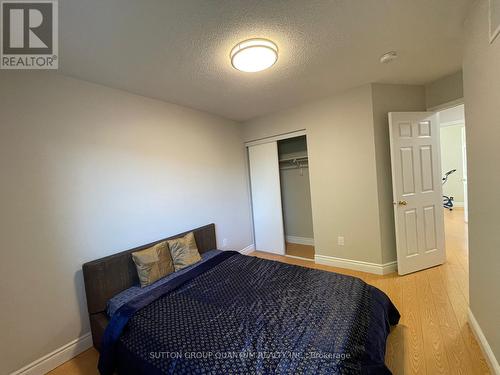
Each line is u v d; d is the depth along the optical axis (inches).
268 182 155.9
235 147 154.5
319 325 53.9
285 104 130.3
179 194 116.0
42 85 72.6
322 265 131.4
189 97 107.5
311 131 129.8
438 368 60.5
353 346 47.8
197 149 127.0
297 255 150.2
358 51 78.2
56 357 72.1
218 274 87.4
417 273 111.2
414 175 111.2
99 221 85.0
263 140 152.6
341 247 125.5
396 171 108.3
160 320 61.9
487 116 54.6
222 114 139.7
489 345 59.7
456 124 210.2
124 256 86.2
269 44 68.2
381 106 110.6
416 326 76.1
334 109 120.5
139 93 98.9
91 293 76.9
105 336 64.8
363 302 63.4
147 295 73.8
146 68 78.7
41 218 70.9
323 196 129.0
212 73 85.7
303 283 74.7
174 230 112.4
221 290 75.1
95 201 84.1
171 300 71.0
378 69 94.0
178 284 79.7
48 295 71.6
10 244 64.9
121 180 92.4
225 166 145.5
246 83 96.8
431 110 115.4
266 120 149.1
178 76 86.0
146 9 52.0
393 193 110.3
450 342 68.5
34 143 70.2
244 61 71.8
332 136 122.4
